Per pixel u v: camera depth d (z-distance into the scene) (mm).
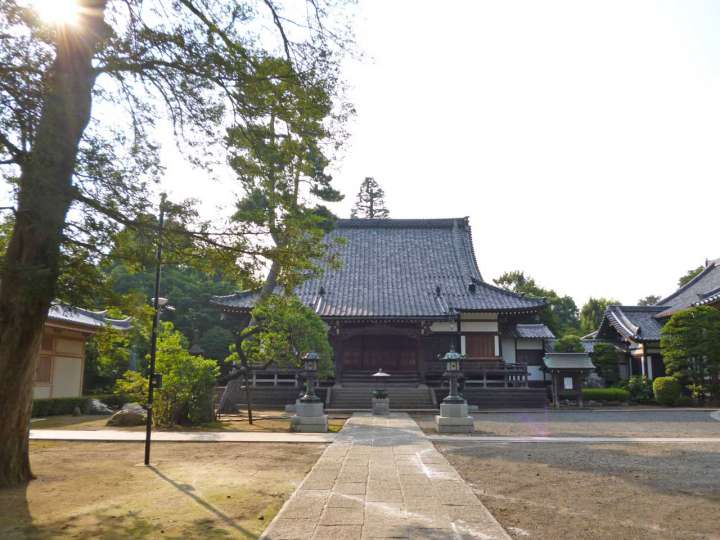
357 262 37844
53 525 6535
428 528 6316
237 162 9484
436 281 35656
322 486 8594
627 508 7527
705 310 28938
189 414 18453
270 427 18375
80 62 7496
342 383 29906
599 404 30625
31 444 13648
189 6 8375
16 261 7215
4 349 8414
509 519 6945
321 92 8977
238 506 7438
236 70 8320
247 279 9734
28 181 6473
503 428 18344
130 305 8969
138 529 6367
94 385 34438
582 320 67562
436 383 30922
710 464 11094
